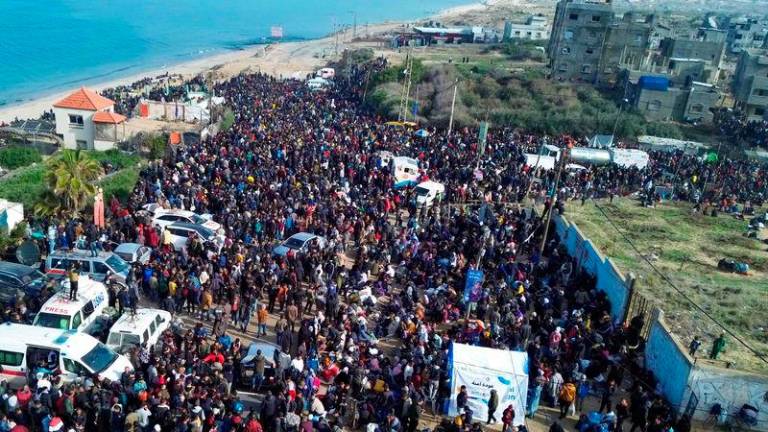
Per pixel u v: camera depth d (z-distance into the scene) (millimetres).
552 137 70938
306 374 19703
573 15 98750
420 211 37438
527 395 20938
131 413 16578
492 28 176125
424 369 20938
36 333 19766
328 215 34406
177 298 25469
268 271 26828
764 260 36906
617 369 22797
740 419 21000
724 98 92688
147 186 35188
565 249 33688
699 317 28562
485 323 25328
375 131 56531
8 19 174250
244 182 37562
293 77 102688
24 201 33781
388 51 134875
